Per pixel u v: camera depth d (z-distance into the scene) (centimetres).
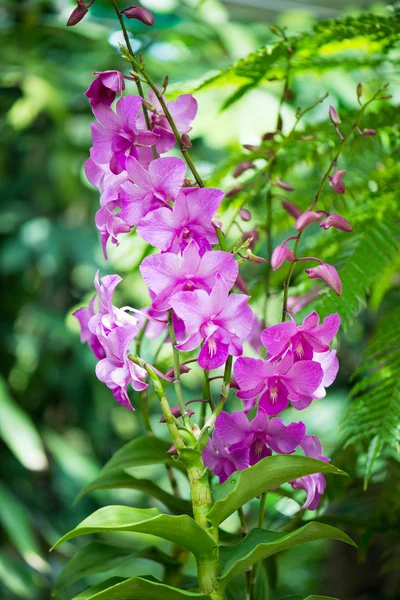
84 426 317
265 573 126
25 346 319
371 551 168
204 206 109
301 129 141
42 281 328
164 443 124
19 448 247
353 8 233
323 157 140
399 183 133
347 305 127
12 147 324
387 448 135
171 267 108
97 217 114
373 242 131
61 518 297
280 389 110
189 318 107
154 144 113
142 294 289
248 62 131
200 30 268
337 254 133
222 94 222
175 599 108
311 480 115
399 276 173
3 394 259
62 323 300
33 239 297
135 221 111
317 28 130
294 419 222
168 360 132
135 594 108
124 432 338
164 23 261
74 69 293
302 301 129
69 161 290
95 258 296
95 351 117
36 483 305
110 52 284
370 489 142
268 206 129
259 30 271
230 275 108
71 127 300
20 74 282
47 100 277
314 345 110
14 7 291
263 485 108
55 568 274
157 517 104
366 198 136
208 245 110
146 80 111
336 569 174
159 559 124
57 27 280
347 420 124
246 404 120
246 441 112
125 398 109
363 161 140
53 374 315
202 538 107
